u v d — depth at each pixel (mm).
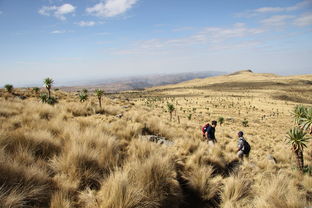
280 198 3881
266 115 109000
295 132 7902
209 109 128875
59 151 4305
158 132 9008
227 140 13172
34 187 2746
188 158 5746
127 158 4590
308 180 5836
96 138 5113
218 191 4410
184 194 4152
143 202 3043
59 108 10633
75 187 3168
